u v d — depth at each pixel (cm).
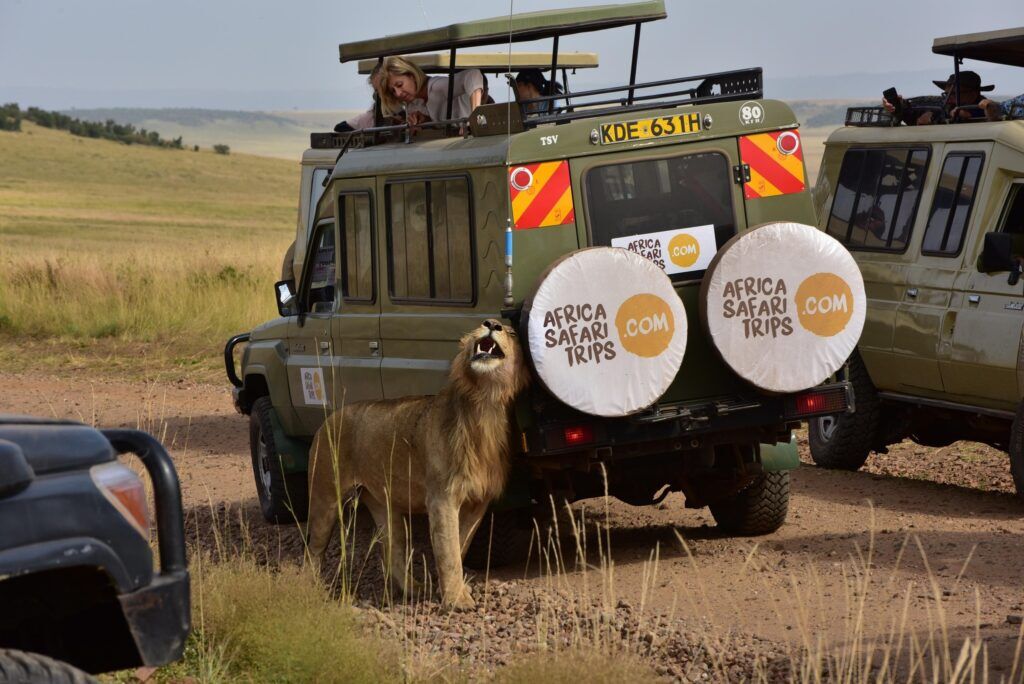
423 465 1792
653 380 1736
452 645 1622
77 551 909
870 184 2861
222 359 5050
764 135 1895
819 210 3038
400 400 1875
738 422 1839
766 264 1769
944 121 2756
